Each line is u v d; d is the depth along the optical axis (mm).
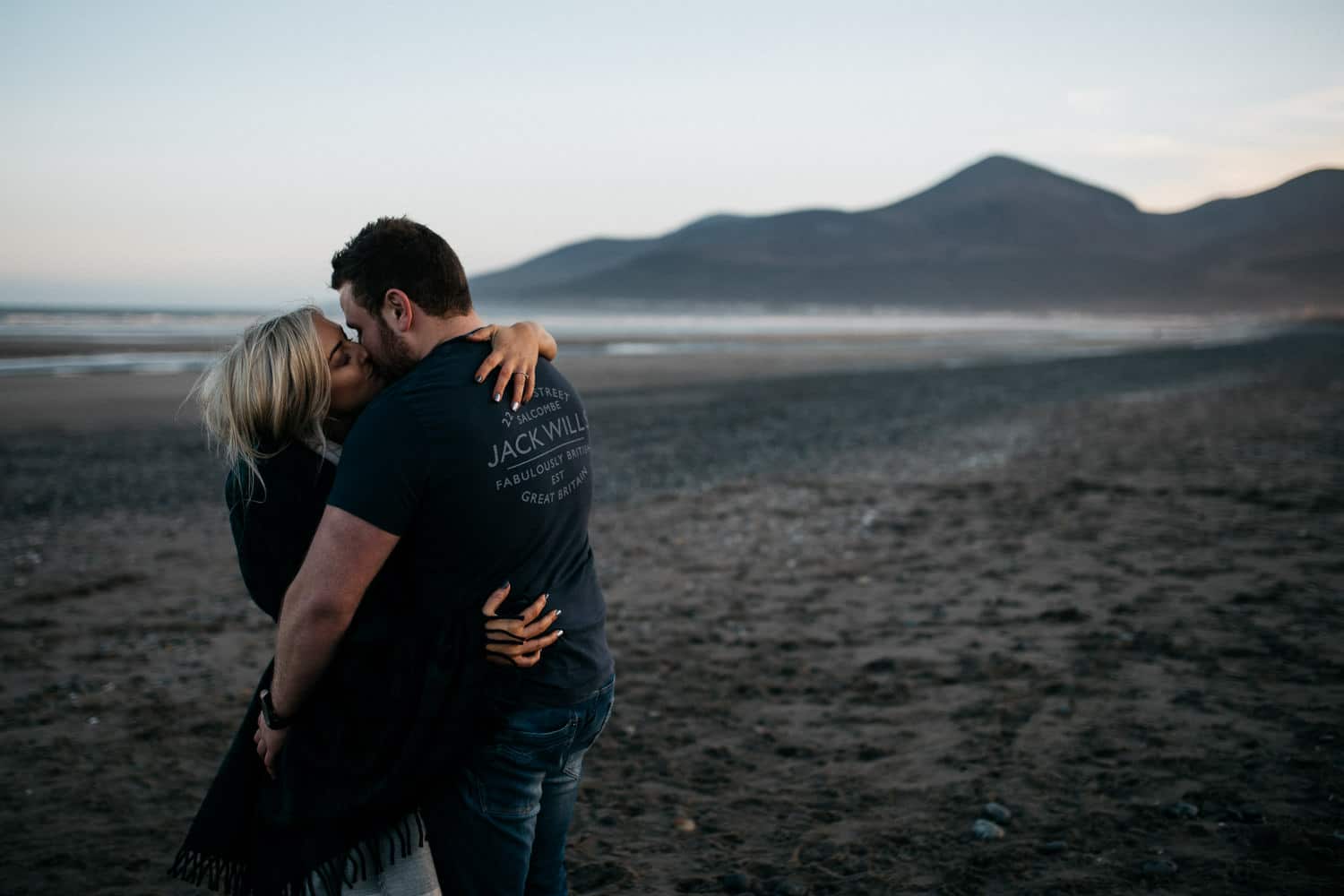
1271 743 3713
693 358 37438
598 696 2104
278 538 1990
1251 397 20281
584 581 2125
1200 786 3395
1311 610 5453
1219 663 4676
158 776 4102
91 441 15156
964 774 3684
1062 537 7824
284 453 1993
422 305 2004
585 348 43375
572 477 2066
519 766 1999
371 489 1814
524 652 1917
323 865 1922
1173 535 7645
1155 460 11688
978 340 58250
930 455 13047
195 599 6961
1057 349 47750
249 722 2068
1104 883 2814
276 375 1918
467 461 1860
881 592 6543
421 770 1898
